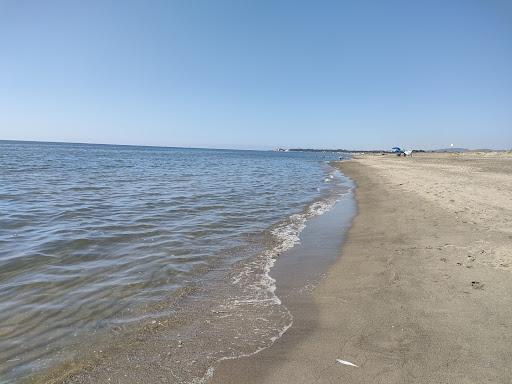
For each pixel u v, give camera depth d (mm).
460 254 7992
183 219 12789
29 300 6086
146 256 8516
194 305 6004
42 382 4035
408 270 7184
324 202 18000
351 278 7094
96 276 7219
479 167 38719
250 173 39312
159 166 48375
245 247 9602
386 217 13023
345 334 4863
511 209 12914
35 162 45750
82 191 20016
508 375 3812
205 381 3965
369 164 58250
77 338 4949
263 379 3951
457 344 4438
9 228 10969
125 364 4336
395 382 3775
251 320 5434
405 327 4926
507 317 5062
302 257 8750
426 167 41312
